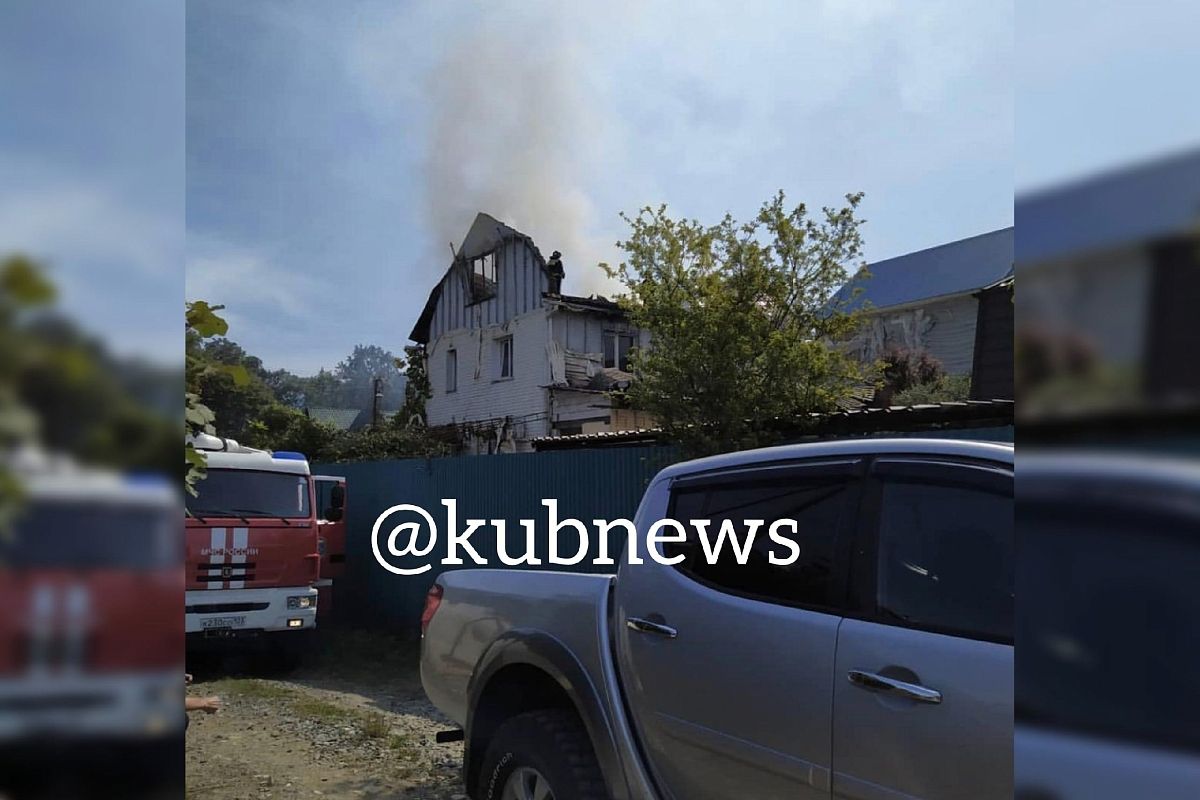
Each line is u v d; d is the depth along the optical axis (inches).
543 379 576.7
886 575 89.7
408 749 213.2
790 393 288.2
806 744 88.3
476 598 143.6
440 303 592.7
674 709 104.9
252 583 334.6
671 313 299.0
